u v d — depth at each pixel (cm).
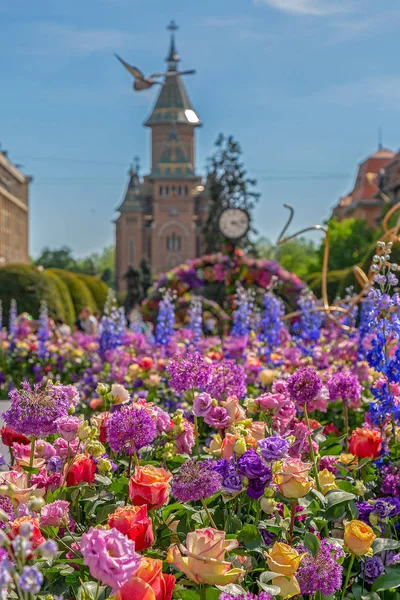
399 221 816
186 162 18488
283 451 330
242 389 445
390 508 368
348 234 7888
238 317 1298
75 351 1410
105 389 423
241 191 2947
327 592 295
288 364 862
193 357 413
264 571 306
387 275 494
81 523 368
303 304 1219
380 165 12738
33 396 338
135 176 19038
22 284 3300
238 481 333
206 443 551
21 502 318
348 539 314
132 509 289
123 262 18750
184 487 313
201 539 270
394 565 362
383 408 480
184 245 18238
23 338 1530
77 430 359
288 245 13338
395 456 466
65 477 358
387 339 515
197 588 320
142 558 258
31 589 185
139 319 2194
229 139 2919
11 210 12100
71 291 4119
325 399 451
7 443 403
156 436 424
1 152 11844
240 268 2162
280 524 351
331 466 419
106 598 279
